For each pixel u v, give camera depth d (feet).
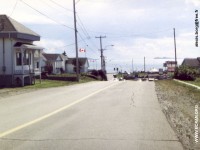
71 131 38.27
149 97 81.10
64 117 48.75
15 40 144.15
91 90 104.17
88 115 50.62
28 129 39.60
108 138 34.71
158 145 32.09
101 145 31.78
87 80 206.90
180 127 41.70
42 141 33.37
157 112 54.29
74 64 363.15
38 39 159.22
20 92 99.81
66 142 32.94
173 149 30.78
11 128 40.24
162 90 107.65
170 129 39.81
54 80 184.75
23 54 144.66
